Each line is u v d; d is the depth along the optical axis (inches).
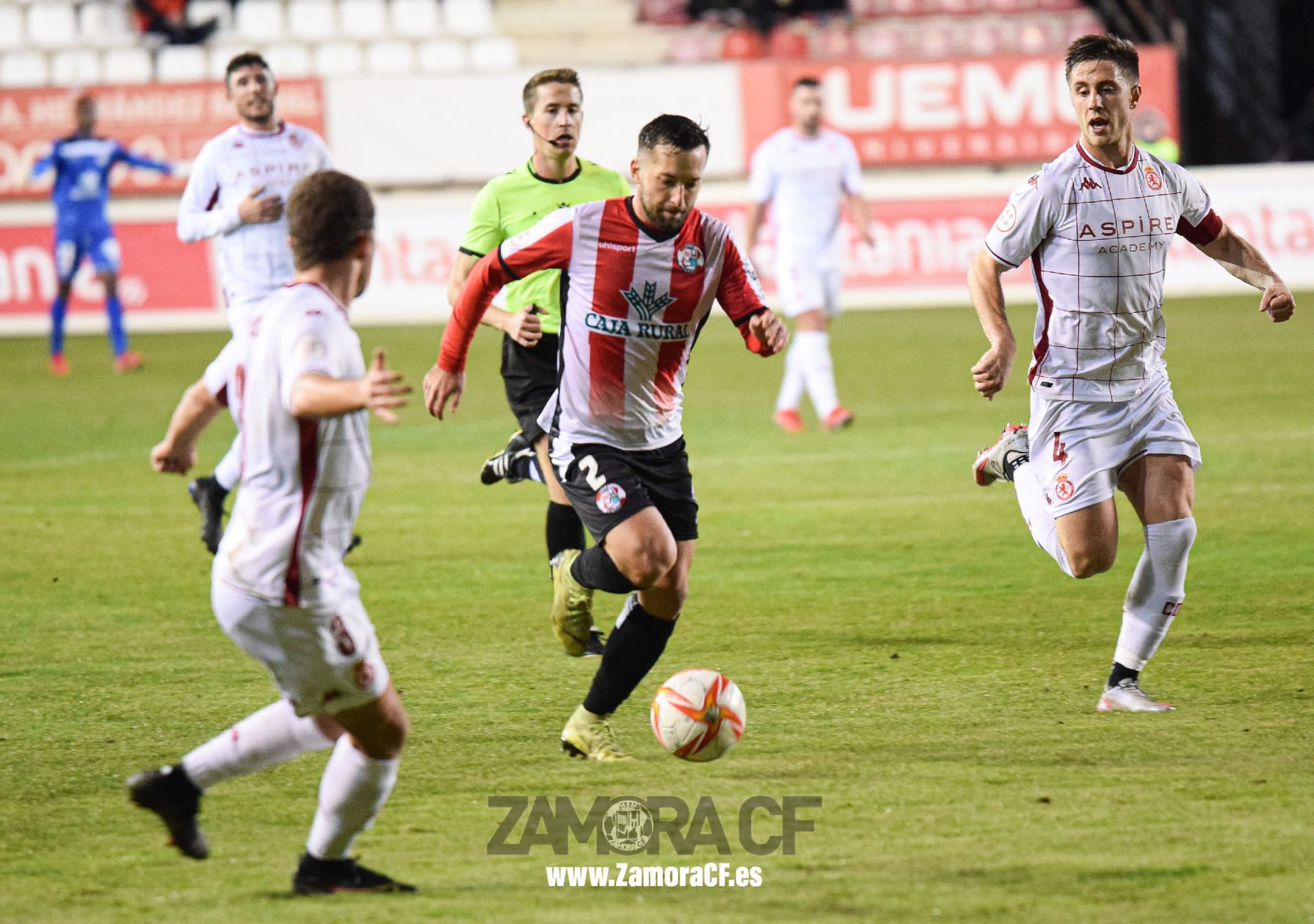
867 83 2859.3
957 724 716.0
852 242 2751.0
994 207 2755.9
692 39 3331.7
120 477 1491.1
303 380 485.7
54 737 722.8
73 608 996.6
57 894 528.7
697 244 669.3
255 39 3250.5
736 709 637.3
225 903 519.8
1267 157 3223.4
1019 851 551.8
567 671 834.2
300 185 522.6
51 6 3245.6
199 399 654.5
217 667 852.6
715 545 1160.2
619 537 661.3
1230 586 987.3
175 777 526.6
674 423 703.1
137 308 2677.2
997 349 718.5
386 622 949.8
